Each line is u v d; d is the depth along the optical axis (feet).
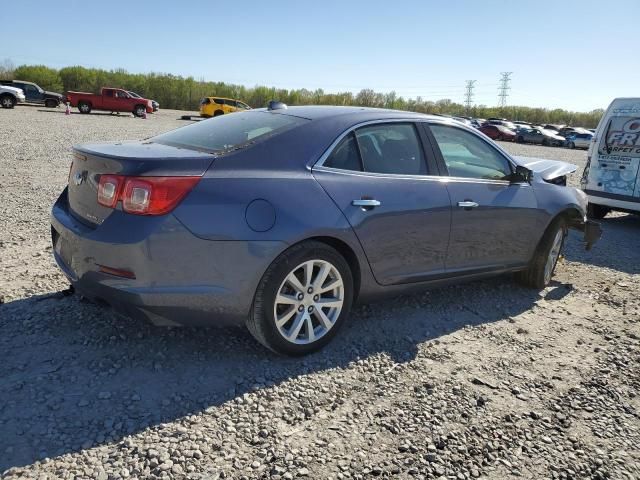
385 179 11.89
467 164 14.05
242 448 8.18
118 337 11.22
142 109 119.03
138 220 9.14
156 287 9.29
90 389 9.35
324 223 10.52
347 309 11.48
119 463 7.61
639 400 10.64
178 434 8.36
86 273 9.74
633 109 29.09
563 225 16.92
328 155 11.20
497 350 12.33
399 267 12.28
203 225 9.36
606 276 19.13
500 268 14.98
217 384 9.85
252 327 10.41
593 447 9.00
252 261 9.78
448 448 8.61
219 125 12.17
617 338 13.57
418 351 11.88
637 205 29.01
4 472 7.25
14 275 14.33
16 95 105.91
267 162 10.41
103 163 9.68
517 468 8.30
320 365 10.86
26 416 8.47
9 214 21.01
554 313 15.03
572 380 11.21
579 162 79.92
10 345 10.61
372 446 8.49
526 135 135.95
